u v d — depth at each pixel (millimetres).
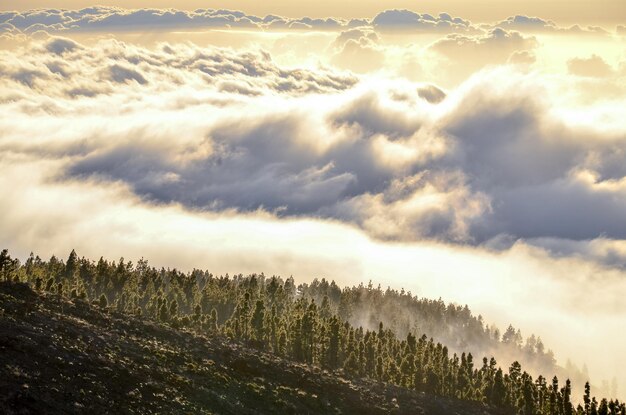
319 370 139000
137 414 81250
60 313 113875
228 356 125062
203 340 132000
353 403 121938
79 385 81750
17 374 76125
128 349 106312
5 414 66625
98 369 90062
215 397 99562
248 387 110562
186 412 88500
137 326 124938
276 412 104938
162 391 92438
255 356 130625
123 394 85625
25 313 103188
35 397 72562
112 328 117188
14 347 84625
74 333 101875
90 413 75312
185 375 104688
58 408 72812
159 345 116688
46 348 88812
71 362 87938
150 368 100438
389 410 123125
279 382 120625
